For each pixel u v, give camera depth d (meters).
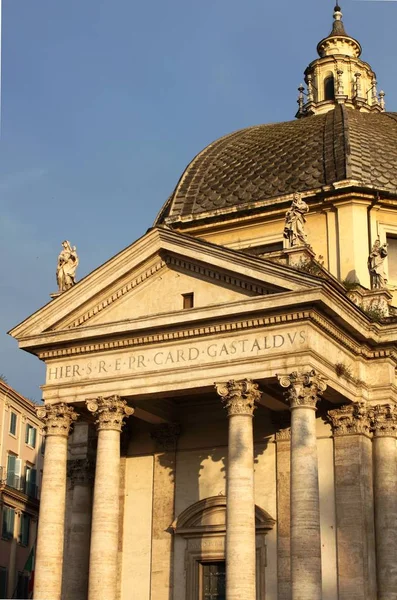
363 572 24.38
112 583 24.45
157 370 25.16
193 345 24.94
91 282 26.31
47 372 26.72
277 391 25.52
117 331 25.42
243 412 23.83
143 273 26.22
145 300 26.14
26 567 49.47
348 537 24.77
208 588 26.66
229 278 24.98
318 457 25.89
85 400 25.91
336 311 23.78
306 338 23.52
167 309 25.73
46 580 24.89
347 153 31.41
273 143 34.16
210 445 27.80
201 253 25.12
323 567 24.88
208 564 26.88
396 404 26.12
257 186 32.22
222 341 24.58
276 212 30.81
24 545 51.69
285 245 26.06
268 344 23.94
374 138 32.66
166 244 25.66
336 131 32.91
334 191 30.08
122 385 25.55
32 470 54.06
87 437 29.08
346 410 25.61
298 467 22.80
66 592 27.70
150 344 25.48
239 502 23.05
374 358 26.17
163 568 27.14
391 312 27.12
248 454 23.52
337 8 40.22
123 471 28.70
